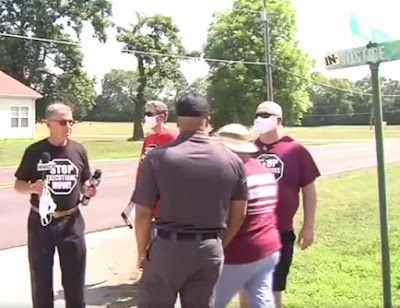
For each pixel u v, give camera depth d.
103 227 10.22
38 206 4.60
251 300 3.81
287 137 4.70
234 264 3.78
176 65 48.28
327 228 9.30
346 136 60.25
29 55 49.88
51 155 4.59
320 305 5.20
